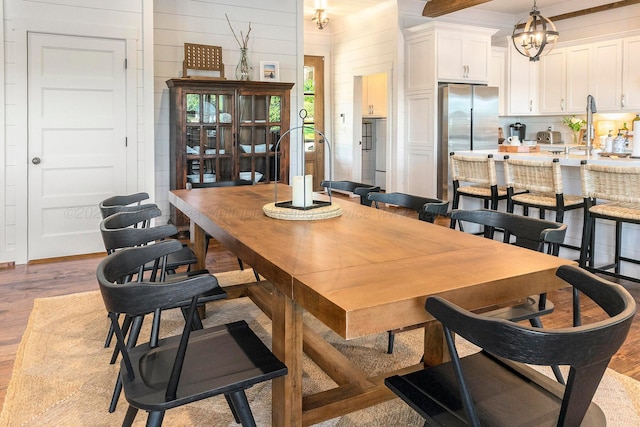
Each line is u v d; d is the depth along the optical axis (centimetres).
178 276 252
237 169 534
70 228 452
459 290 132
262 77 583
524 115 759
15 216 426
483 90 664
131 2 456
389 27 711
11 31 409
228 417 201
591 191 351
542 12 752
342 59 827
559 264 154
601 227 404
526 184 399
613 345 104
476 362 155
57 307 320
